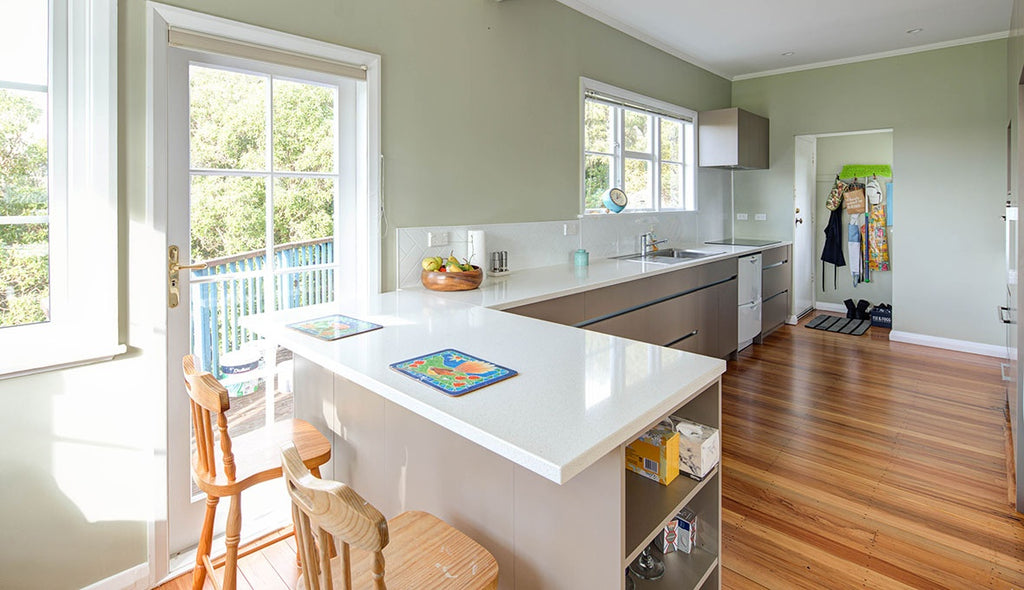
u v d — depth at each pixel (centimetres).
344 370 140
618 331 307
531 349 156
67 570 171
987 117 441
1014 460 230
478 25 296
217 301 208
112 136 173
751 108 562
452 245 289
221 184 208
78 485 172
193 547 204
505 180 318
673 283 357
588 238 385
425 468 148
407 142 264
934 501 231
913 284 485
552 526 117
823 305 641
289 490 93
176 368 196
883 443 287
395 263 263
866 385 379
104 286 174
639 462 138
